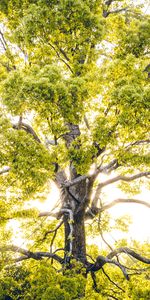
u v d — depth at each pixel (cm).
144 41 1093
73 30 1073
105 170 1098
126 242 1475
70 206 1308
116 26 1130
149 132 970
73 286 998
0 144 926
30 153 934
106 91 958
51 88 870
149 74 1127
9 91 914
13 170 936
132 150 980
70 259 1224
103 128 915
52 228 1312
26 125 1273
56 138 962
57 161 958
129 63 977
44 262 1126
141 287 1173
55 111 905
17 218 1196
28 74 1021
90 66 1102
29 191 1007
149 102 879
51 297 951
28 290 1048
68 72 1146
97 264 1288
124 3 1465
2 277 1062
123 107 889
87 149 950
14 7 1171
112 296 1370
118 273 1452
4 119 947
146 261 1286
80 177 1138
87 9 1040
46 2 1050
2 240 1195
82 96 935
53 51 1123
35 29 1052
